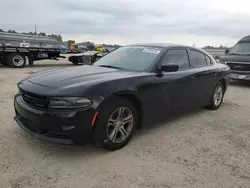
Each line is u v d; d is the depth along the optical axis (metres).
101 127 3.17
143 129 4.32
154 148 3.58
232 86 9.87
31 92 3.15
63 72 3.82
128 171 2.94
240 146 3.79
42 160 3.10
